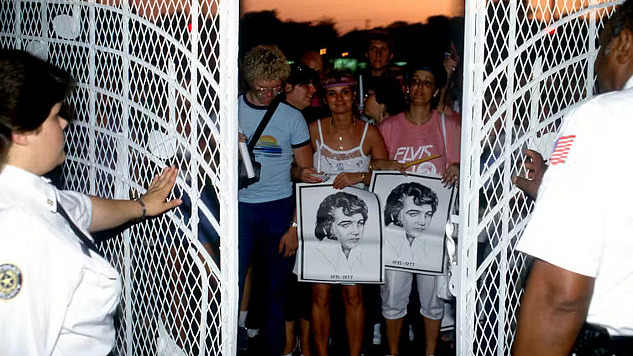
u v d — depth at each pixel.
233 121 2.68
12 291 1.65
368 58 5.02
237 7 2.62
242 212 4.16
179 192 2.90
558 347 1.56
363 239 4.07
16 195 1.77
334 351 4.70
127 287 3.08
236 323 2.83
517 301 2.84
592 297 1.59
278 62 4.10
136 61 2.85
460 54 4.53
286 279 4.25
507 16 2.63
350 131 4.33
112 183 3.02
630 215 1.52
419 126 4.43
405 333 4.88
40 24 3.13
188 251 2.86
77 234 1.89
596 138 1.53
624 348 1.58
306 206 4.09
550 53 2.71
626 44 1.68
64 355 1.85
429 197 4.12
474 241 2.68
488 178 2.66
